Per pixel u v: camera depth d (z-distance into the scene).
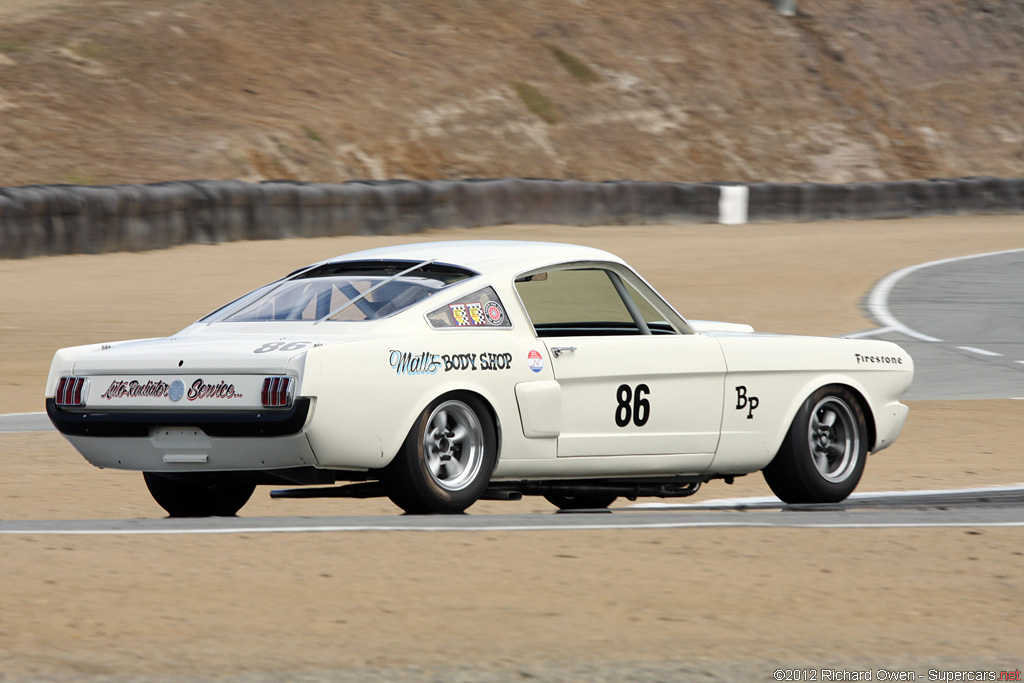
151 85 133.75
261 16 154.50
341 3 162.62
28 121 120.69
